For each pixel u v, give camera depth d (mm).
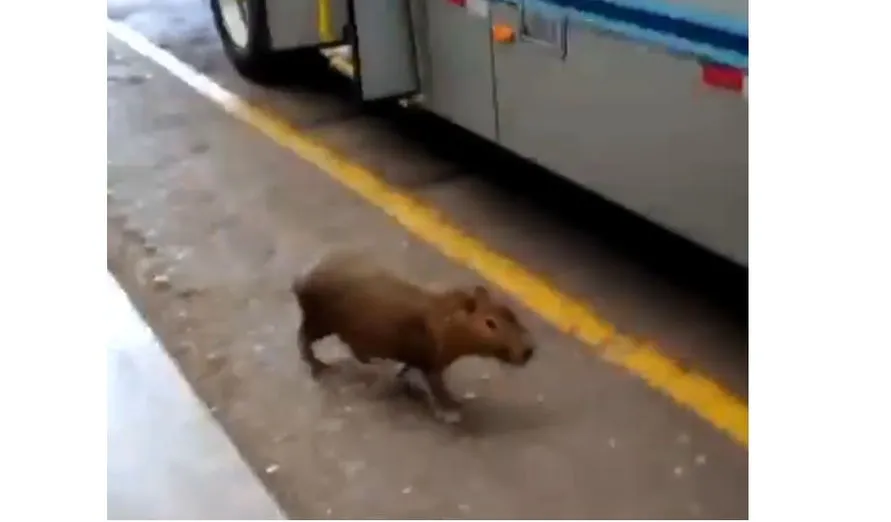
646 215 3227
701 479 2516
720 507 2422
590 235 3758
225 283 3545
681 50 2875
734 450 2605
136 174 4535
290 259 3684
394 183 4289
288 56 5645
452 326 2660
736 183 2838
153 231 3969
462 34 3889
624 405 2805
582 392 2871
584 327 3180
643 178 3191
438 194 4160
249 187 4332
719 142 2854
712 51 2770
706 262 3521
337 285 2824
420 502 2504
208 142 4891
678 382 2887
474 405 2840
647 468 2566
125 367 3100
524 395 2873
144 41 6652
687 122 2943
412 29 4203
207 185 4383
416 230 3857
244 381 2998
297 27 4910
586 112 3354
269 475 2623
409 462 2639
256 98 5480
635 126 3156
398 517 2461
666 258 3566
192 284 3551
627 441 2664
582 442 2668
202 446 2744
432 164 4465
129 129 5109
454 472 2594
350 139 4816
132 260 3752
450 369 2994
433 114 4625
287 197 4215
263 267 3639
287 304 3381
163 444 2758
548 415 2785
